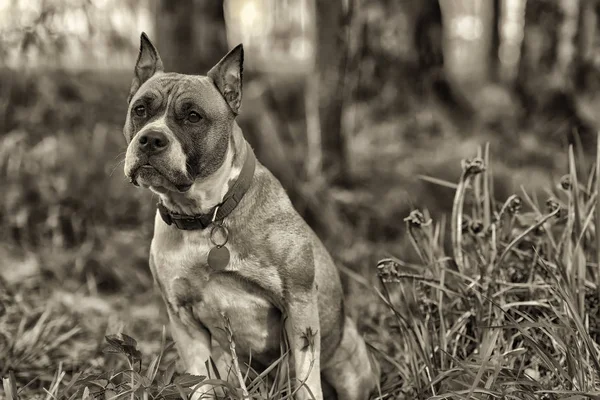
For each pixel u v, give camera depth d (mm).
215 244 4680
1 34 11242
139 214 9594
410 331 5363
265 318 4902
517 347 5414
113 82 12195
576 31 12469
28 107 11109
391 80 12805
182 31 12453
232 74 4824
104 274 8516
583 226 5395
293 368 5035
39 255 8695
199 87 4668
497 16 18672
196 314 4938
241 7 32688
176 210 4707
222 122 4688
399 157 11117
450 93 13352
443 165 10773
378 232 9508
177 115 4574
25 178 9688
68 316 7070
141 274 8680
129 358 4625
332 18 10445
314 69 10703
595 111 11914
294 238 4797
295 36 27531
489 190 6145
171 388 4496
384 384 5844
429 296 5812
